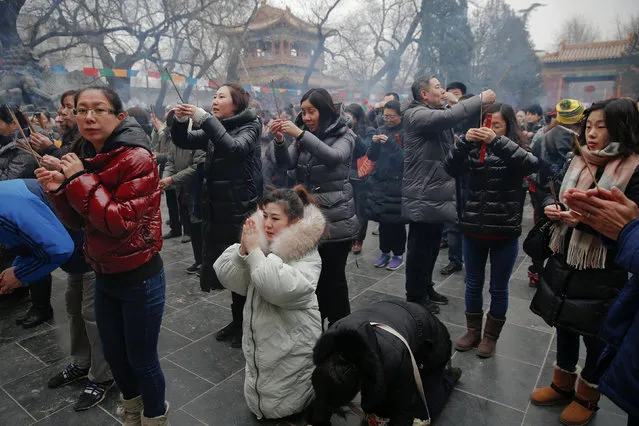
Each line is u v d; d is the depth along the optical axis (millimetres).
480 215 2719
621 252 1144
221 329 3295
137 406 2178
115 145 1739
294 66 27297
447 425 2273
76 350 2715
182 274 4562
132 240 1815
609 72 31250
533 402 2436
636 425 1385
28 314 3574
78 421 2387
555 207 2068
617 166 1847
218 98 2924
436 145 3154
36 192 2238
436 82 3178
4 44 11820
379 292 4031
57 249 1935
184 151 4484
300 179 2900
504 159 2547
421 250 3283
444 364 2158
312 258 2248
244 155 2803
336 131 2807
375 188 4395
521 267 4621
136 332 1933
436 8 18047
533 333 3217
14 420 2400
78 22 16500
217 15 17391
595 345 2086
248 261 2100
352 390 1447
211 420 2348
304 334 2252
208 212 2943
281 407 2268
